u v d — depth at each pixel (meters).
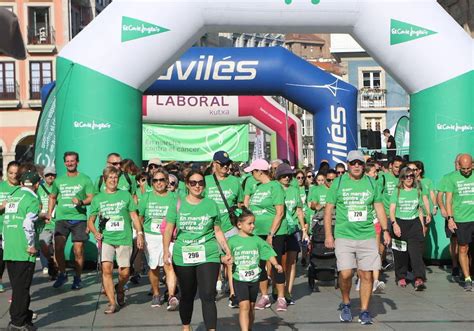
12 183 10.38
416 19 13.66
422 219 11.80
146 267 14.05
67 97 13.62
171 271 10.04
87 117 13.52
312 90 17.86
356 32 14.04
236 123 21.27
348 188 8.92
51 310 10.12
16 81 54.94
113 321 9.32
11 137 55.00
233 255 8.03
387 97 51.78
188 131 22.09
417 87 13.84
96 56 13.55
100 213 10.05
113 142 13.57
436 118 13.65
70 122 13.59
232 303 10.19
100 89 13.52
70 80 13.59
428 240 14.02
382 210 9.02
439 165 13.65
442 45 13.61
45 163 16.62
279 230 10.18
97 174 13.53
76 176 11.98
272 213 10.27
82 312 9.95
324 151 18.06
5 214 8.61
